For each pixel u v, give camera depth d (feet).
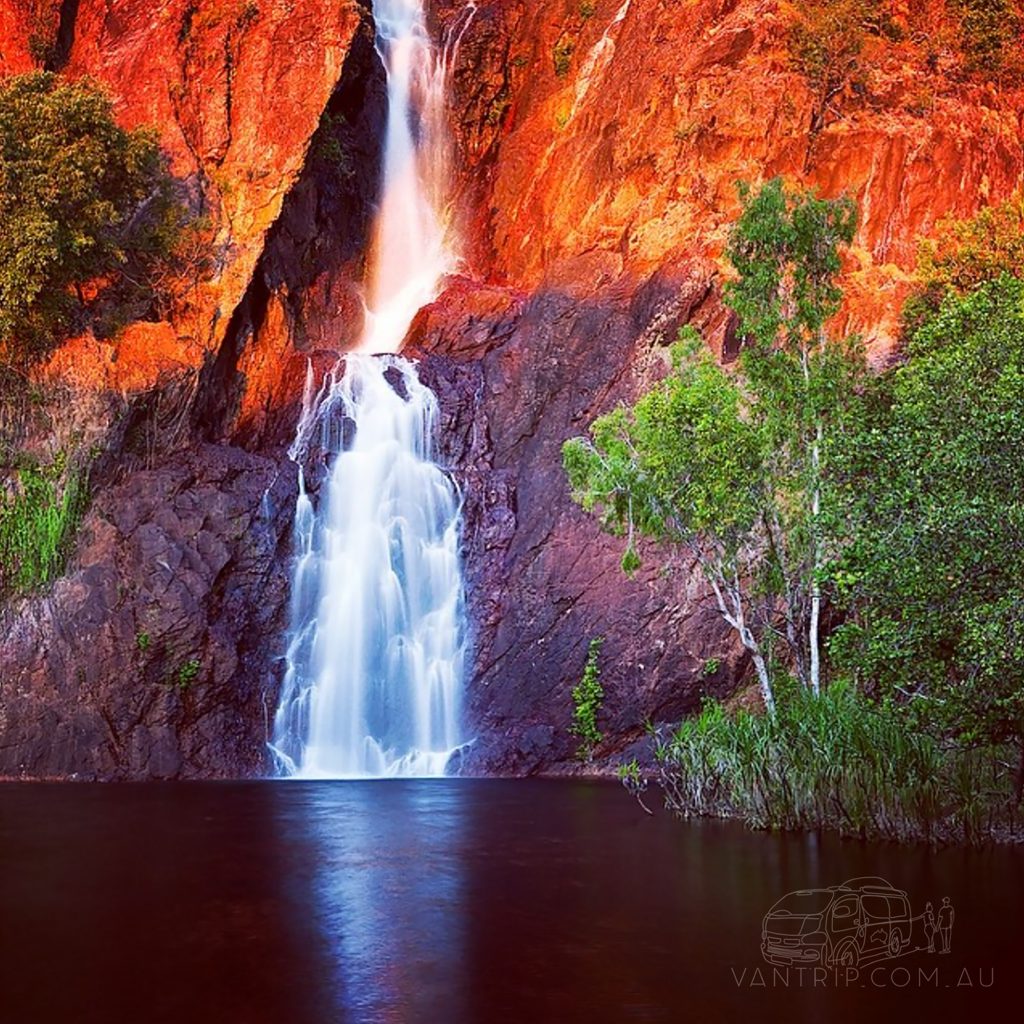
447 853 54.08
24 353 96.02
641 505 73.77
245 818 65.72
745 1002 31.73
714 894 44.70
